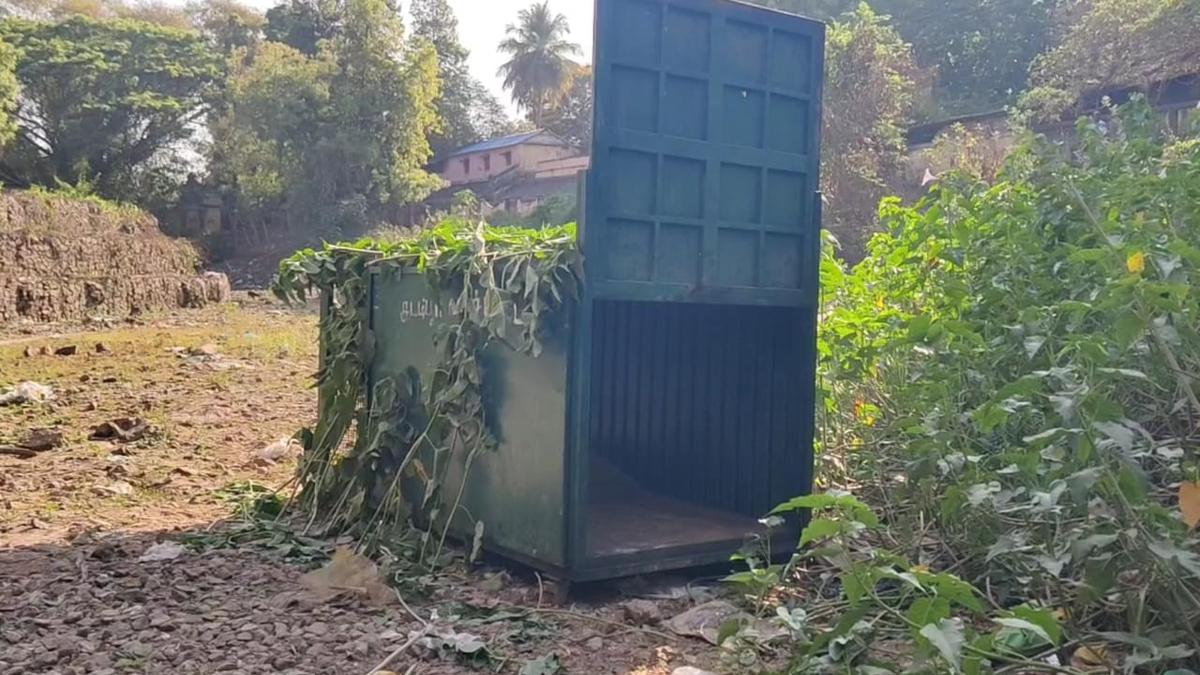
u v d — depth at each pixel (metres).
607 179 4.18
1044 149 5.05
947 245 5.13
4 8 41.03
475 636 3.84
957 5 34.97
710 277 4.48
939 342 4.60
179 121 39.84
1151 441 3.04
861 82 22.17
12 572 4.67
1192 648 2.93
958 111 31.88
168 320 21.45
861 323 5.52
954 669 2.40
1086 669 3.12
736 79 4.53
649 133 4.28
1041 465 3.38
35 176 37.09
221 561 4.87
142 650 3.70
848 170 20.83
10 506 5.97
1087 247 4.48
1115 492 2.86
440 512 4.96
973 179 5.58
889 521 4.66
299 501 5.91
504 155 44.34
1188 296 3.34
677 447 5.70
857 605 2.88
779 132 4.68
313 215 35.88
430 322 5.09
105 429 8.20
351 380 5.64
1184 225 4.23
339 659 3.65
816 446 5.50
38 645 3.74
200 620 4.04
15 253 20.02
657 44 4.30
